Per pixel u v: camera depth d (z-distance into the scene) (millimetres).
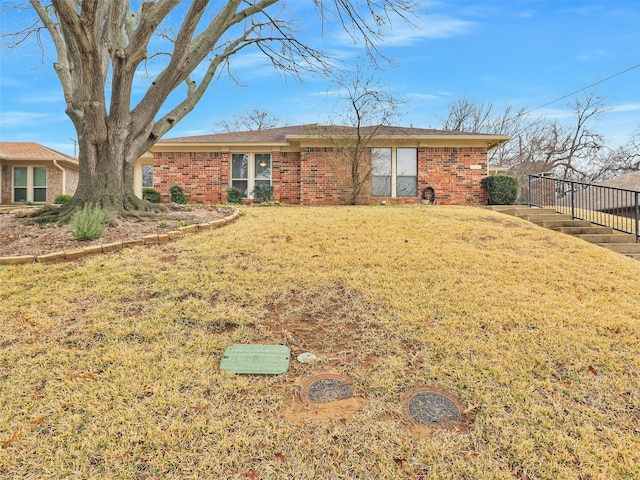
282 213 8469
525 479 1933
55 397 2451
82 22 5695
